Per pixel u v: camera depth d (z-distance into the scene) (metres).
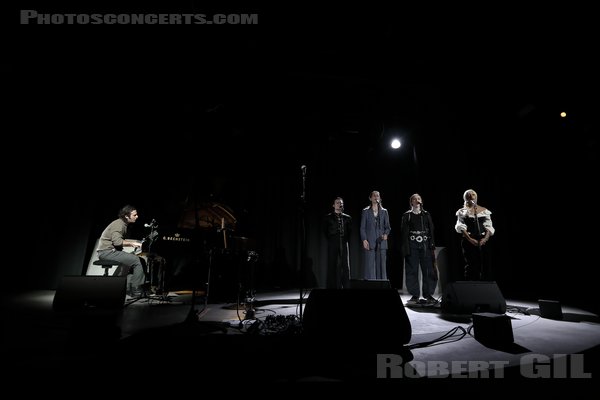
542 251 5.39
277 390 1.37
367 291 1.92
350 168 6.68
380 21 4.00
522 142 5.63
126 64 4.45
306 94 5.30
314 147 6.54
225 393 1.33
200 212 4.91
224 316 2.96
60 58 4.27
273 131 6.03
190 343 1.98
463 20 3.91
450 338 2.20
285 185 6.34
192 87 5.00
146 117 5.57
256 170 6.14
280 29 4.14
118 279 3.13
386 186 6.65
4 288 4.84
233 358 1.73
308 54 4.46
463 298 3.00
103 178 5.39
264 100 5.40
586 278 4.85
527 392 1.38
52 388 1.34
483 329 2.10
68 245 5.08
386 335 1.77
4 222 4.92
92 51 4.27
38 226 5.06
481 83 4.82
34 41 4.05
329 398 1.31
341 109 5.70
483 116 5.64
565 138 5.12
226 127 5.77
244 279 4.16
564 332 2.38
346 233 4.29
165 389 1.35
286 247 6.20
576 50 4.02
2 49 4.08
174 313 3.06
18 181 5.03
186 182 5.51
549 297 4.71
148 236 4.41
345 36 4.22
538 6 3.61
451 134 5.93
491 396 1.35
